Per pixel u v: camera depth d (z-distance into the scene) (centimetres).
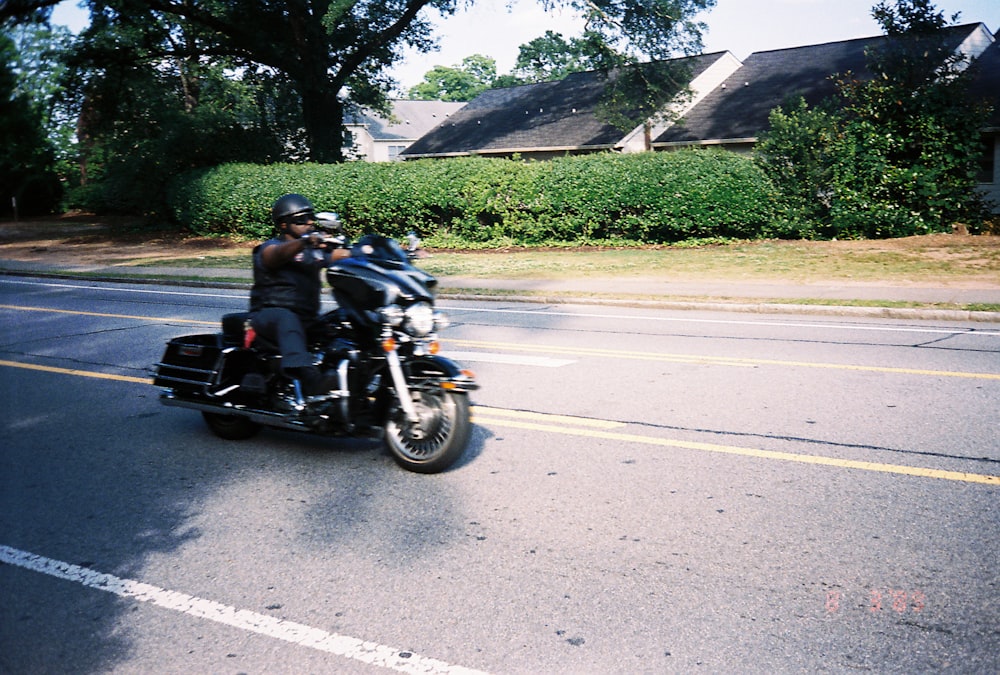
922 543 470
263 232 2941
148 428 754
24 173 3859
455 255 2298
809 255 1892
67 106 3169
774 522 504
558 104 4397
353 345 611
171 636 403
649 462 615
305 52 3197
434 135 4728
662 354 988
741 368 902
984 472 572
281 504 564
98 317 1430
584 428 701
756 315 1292
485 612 415
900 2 2120
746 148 3184
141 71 3306
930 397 763
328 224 595
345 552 488
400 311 584
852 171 2092
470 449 659
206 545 503
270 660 380
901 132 2081
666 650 377
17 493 596
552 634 393
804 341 1052
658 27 3000
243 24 3116
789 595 420
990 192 2748
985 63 3114
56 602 439
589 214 2308
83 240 3183
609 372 898
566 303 1480
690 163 2200
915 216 2053
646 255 2070
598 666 366
